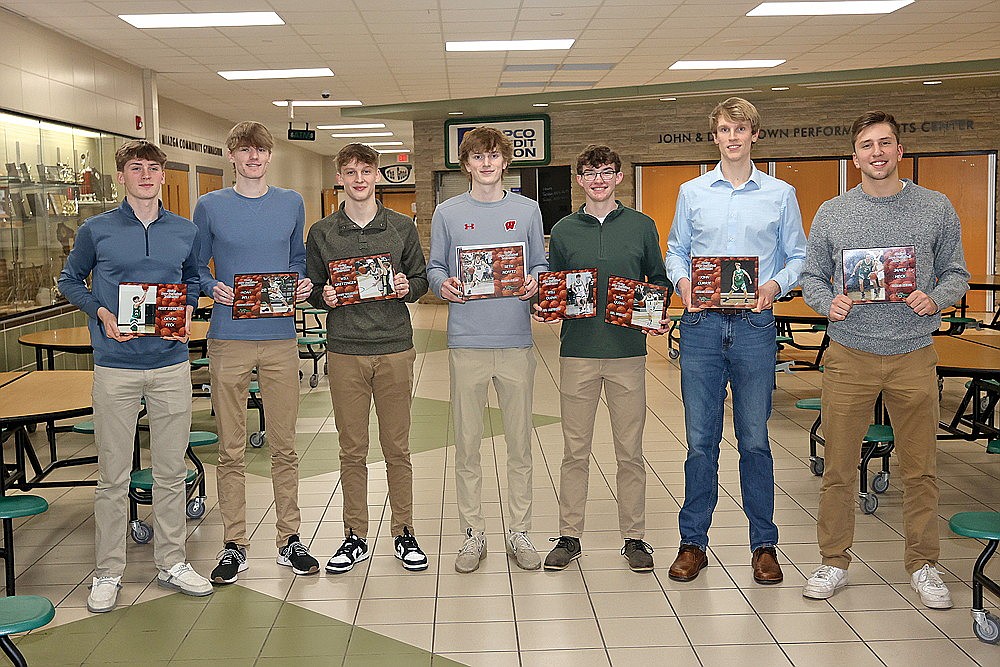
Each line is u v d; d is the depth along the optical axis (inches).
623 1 357.7
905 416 154.7
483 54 469.4
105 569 160.9
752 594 160.7
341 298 167.3
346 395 171.6
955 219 152.3
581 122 687.1
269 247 169.6
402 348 172.2
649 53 471.8
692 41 441.1
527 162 694.5
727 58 491.5
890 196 152.0
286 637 146.8
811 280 157.2
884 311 151.4
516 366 171.3
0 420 158.7
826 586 157.5
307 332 401.1
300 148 1079.0
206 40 419.8
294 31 405.4
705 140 673.0
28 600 116.8
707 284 155.6
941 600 152.8
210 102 658.8
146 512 212.2
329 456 266.2
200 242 168.9
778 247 162.9
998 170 630.5
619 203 174.7
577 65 508.7
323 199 1218.0
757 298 154.7
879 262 148.9
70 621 154.1
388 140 986.7
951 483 227.8
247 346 169.9
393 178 1184.8
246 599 161.9
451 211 172.1
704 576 169.2
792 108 648.4
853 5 373.1
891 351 152.1
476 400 172.1
